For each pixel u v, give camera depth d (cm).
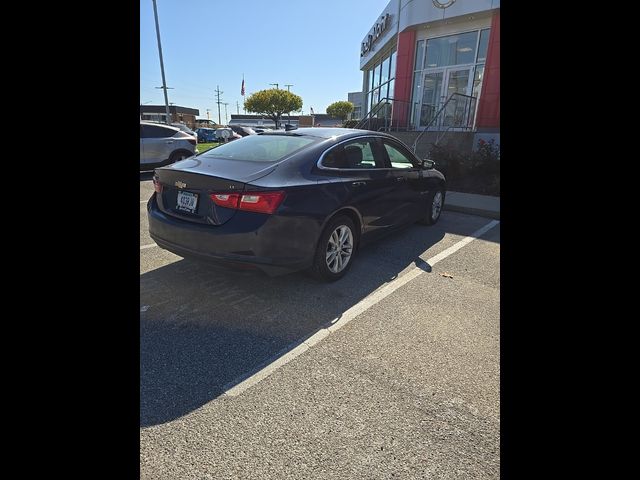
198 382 222
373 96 2081
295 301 324
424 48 1409
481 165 952
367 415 200
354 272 391
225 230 289
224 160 341
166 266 393
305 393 215
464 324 293
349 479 164
